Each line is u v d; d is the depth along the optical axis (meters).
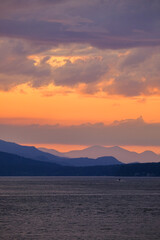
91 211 138.38
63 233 93.44
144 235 92.12
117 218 119.19
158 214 129.75
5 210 141.75
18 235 90.94
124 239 87.75
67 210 141.75
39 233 93.31
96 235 91.56
